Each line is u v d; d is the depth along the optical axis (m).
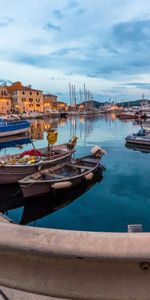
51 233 1.56
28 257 1.58
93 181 13.85
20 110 97.75
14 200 11.38
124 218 9.55
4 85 106.50
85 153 24.25
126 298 1.50
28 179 10.90
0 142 34.81
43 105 111.69
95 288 1.52
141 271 1.50
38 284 1.57
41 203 10.98
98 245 1.46
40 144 32.69
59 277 1.55
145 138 28.34
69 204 11.01
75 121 70.38
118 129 48.38
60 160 14.55
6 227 1.63
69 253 1.46
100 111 125.00
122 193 12.15
